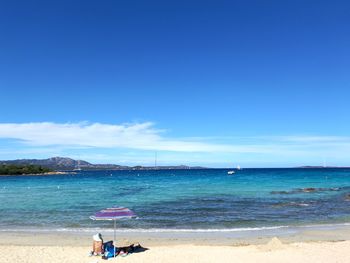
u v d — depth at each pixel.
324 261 16.88
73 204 42.09
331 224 28.22
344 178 104.81
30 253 18.77
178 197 48.56
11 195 56.50
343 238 23.12
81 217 32.03
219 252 18.67
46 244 21.61
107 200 46.16
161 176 145.25
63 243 21.89
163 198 47.53
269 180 94.75
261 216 31.94
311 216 32.03
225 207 37.53
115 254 18.19
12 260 17.41
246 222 29.02
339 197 47.81
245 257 17.66
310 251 18.67
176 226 27.34
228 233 24.70
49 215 33.44
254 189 61.78
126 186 77.62
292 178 105.94
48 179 130.12
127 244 20.38
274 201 43.03
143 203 41.81
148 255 18.12
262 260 17.11
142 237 23.42
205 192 56.22
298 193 53.97
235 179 101.94
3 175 181.88
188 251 18.95
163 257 17.75
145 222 29.05
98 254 18.23
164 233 24.72
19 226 27.86
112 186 78.56
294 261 16.91
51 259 17.58
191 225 27.72
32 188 75.94
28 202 44.97
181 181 96.56
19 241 22.52
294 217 31.50
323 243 20.83
